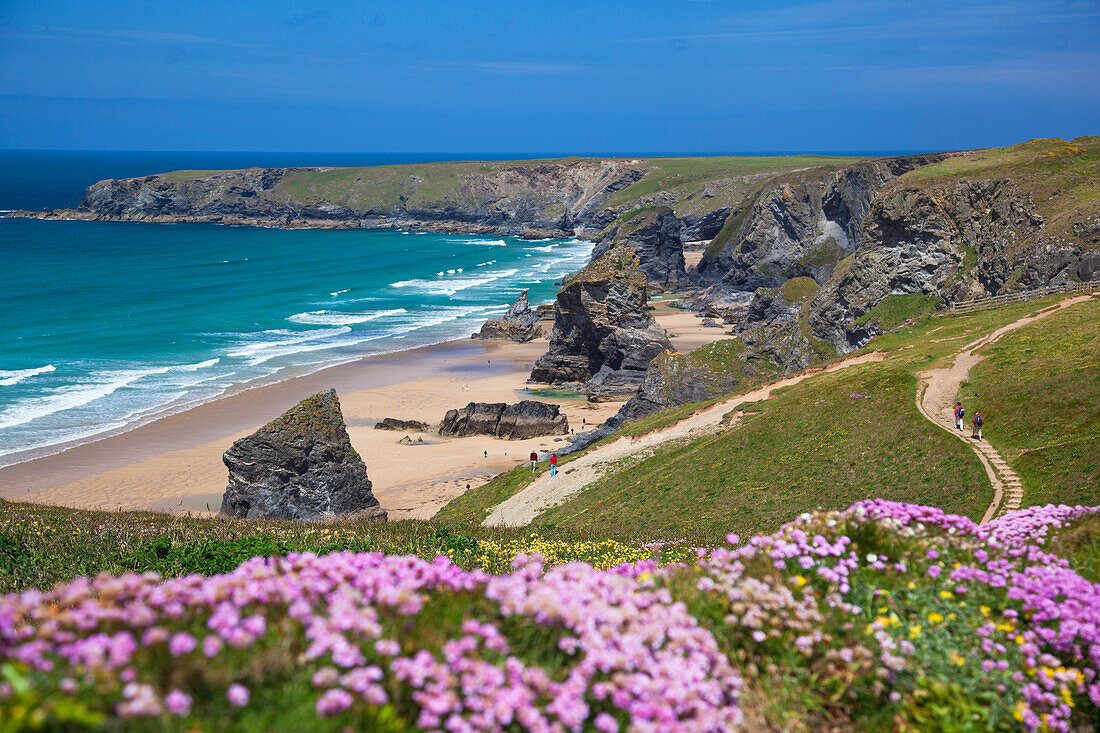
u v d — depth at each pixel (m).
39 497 59.50
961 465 36.19
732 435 49.75
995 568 9.04
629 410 80.06
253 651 5.59
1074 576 8.87
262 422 79.88
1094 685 7.34
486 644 6.01
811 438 45.16
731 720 5.92
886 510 10.43
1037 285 75.06
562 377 103.81
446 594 7.20
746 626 7.36
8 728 4.10
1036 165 93.88
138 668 5.12
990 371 47.47
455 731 5.22
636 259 105.25
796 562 8.98
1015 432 38.53
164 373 97.75
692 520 39.19
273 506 55.16
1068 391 40.34
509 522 48.41
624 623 6.71
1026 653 7.57
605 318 101.81
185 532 22.75
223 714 4.99
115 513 29.83
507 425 81.56
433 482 67.25
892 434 41.94
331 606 6.20
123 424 78.12
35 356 103.00
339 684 5.43
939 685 6.94
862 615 7.94
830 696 6.96
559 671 6.12
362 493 57.12
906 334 67.88
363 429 81.94
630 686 5.70
